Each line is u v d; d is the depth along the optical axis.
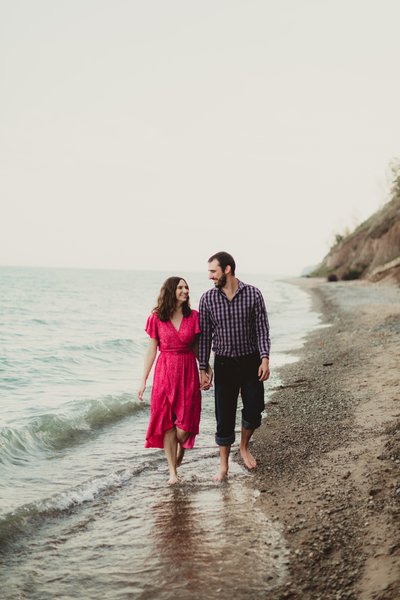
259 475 4.27
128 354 12.18
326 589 2.61
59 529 3.44
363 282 41.72
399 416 5.34
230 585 2.72
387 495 3.49
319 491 3.76
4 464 4.59
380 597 2.43
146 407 6.81
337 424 5.47
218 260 3.96
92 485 4.13
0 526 3.41
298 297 36.06
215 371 4.22
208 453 4.98
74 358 11.24
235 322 4.03
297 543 3.08
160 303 4.07
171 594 2.68
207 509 3.67
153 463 4.73
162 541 3.24
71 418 5.96
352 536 3.06
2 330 17.73
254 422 4.31
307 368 9.11
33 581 2.84
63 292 52.34
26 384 8.43
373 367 8.33
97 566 2.98
